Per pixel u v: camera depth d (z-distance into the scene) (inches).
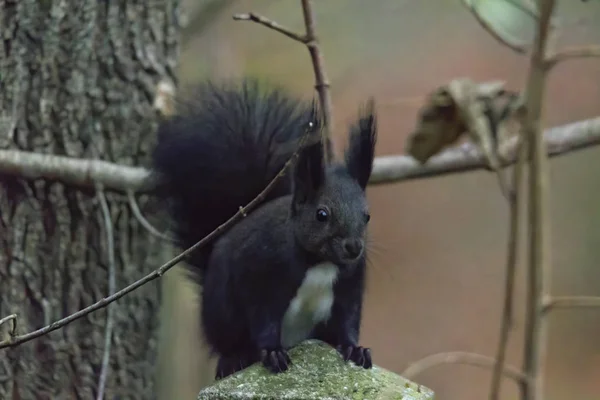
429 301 791.7
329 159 333.1
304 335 327.0
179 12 425.4
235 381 238.8
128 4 402.3
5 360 382.9
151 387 414.0
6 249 386.9
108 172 378.9
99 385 361.7
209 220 372.5
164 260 414.6
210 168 373.1
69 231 391.2
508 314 209.2
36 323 386.9
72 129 390.9
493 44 770.2
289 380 237.5
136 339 407.5
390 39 756.0
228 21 671.1
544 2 204.8
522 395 216.7
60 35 389.4
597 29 599.5
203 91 393.1
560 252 826.8
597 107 775.1
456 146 387.2
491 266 796.6
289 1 684.1
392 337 765.3
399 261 805.9
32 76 387.5
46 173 379.2
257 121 379.2
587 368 771.4
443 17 767.7
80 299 392.2
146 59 406.0
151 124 404.5
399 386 233.5
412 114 750.5
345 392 229.6
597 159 826.8
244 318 318.7
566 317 810.2
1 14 386.3
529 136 208.8
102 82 397.1
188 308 519.8
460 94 217.3
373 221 817.5
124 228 402.6
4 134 384.5
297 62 665.0
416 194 834.2
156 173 378.6
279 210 323.3
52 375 387.5
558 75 786.8
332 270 314.5
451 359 271.1
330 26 709.9
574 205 829.8
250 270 311.4
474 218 815.7
